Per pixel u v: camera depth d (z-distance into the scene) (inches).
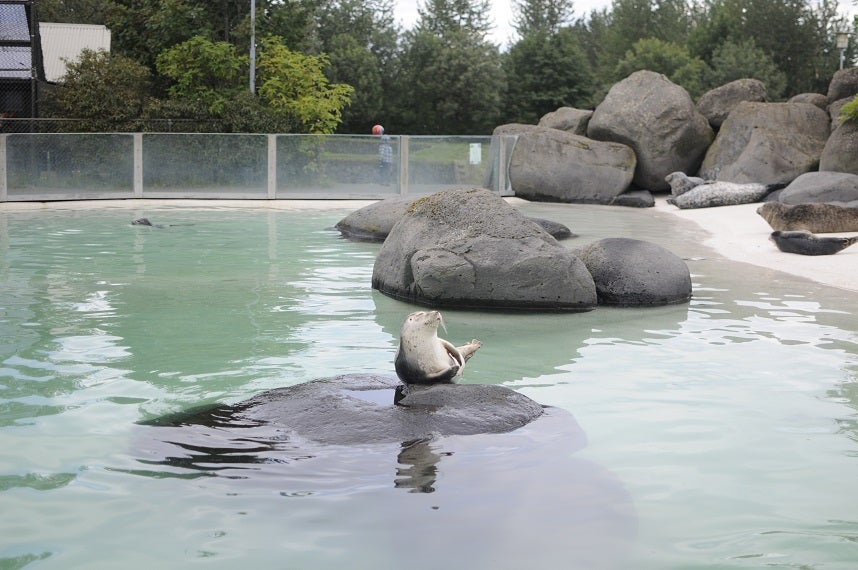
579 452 184.2
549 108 2583.7
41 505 156.5
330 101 1180.5
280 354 274.2
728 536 146.0
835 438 197.9
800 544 143.6
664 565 135.1
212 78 1181.7
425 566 133.0
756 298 379.6
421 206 406.6
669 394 233.0
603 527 146.7
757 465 180.2
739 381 246.7
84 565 134.2
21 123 1015.0
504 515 150.7
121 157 907.4
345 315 340.5
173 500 158.1
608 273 383.9
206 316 332.8
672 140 1002.1
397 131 2605.8
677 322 333.7
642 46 2785.4
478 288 366.9
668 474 174.6
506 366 265.1
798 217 602.2
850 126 879.1
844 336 303.0
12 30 1117.1
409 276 381.4
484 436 189.2
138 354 272.4
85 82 1053.8
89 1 2161.7
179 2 1193.4
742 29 2832.2
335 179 971.3
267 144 944.3
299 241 586.6
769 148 924.6
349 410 197.9
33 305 349.4
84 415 209.9
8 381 240.2
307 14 1309.1
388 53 2728.8
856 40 2768.2
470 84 2516.0
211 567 133.3
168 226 671.8
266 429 194.4
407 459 176.1
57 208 818.2
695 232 649.0
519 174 1006.4
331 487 162.9
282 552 137.9
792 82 2765.7
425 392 208.8
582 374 254.8
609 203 962.7
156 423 201.0
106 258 488.4
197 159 929.5
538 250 370.3
